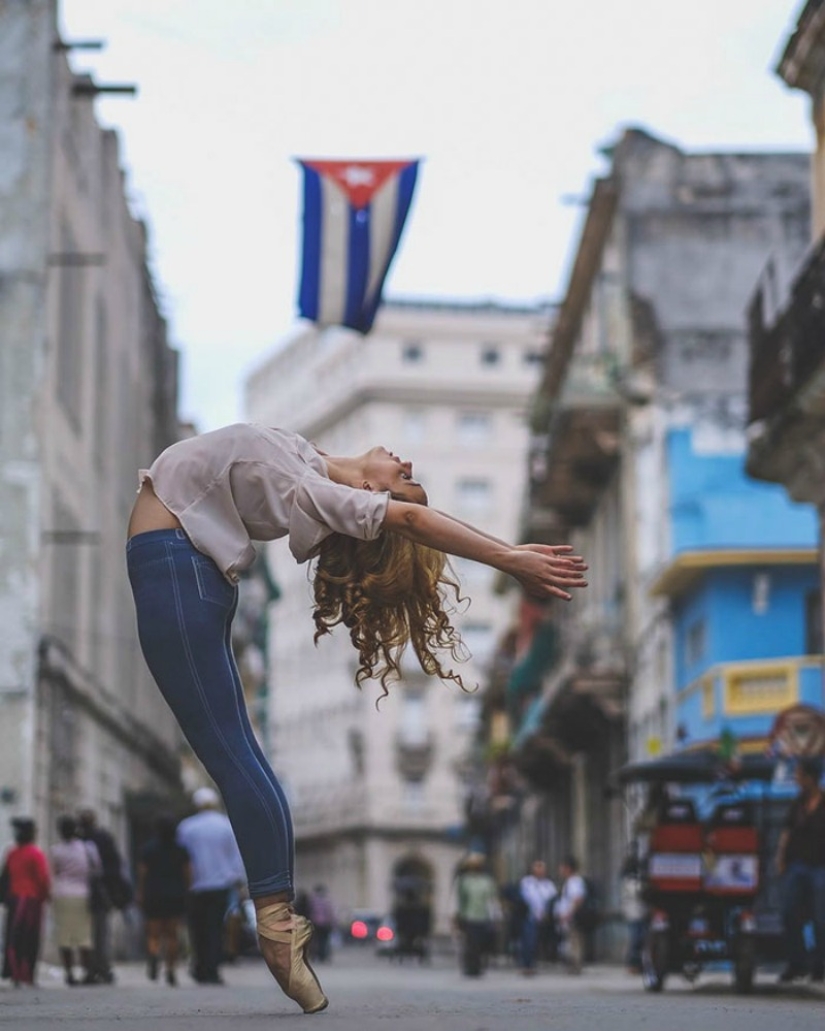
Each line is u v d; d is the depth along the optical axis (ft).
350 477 22.89
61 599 125.18
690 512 128.26
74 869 67.82
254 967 117.80
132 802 158.81
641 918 106.42
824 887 56.03
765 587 120.78
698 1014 24.48
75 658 128.98
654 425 139.64
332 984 73.00
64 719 122.93
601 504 160.97
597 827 165.07
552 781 196.13
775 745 67.41
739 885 59.00
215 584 22.49
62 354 124.67
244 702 22.76
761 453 88.84
